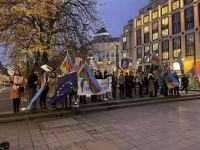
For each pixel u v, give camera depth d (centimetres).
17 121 966
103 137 681
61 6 1327
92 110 1162
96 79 1298
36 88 1137
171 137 653
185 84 1978
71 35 1508
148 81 1616
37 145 634
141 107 1245
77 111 1080
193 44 4838
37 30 1170
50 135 730
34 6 1119
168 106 1261
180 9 5197
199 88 2144
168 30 5650
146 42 6625
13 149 608
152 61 1658
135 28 7175
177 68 5062
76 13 1526
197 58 4697
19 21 1172
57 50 1384
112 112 1109
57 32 1418
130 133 712
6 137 725
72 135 719
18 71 1072
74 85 1114
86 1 1541
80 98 1290
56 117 1022
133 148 570
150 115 996
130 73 1554
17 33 1138
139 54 6975
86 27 1559
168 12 5625
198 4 4706
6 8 1119
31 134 751
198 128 745
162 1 6222
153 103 1389
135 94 1720
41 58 1377
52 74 1102
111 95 1661
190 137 646
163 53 5841
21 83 1062
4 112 1090
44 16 1152
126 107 1259
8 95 2509
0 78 1841
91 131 758
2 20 1114
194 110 1105
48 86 1111
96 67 1622
